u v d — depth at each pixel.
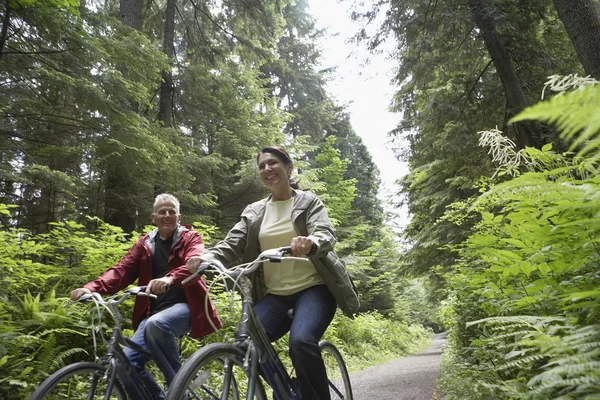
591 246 1.75
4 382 3.59
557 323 1.94
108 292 3.08
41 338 4.30
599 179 1.47
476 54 10.29
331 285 2.56
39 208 8.86
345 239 20.05
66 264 5.98
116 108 7.29
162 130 10.54
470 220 9.77
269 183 2.81
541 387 1.23
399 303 32.34
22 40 6.47
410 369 8.98
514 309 2.40
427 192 14.60
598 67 6.33
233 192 14.24
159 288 2.72
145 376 2.88
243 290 2.37
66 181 6.58
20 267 4.64
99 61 7.31
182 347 5.13
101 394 2.62
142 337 3.02
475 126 10.38
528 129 8.91
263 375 2.45
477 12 9.16
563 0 6.66
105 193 9.51
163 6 14.84
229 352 2.25
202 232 6.73
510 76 9.41
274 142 15.10
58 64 7.05
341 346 11.96
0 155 6.58
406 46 10.27
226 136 13.74
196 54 14.22
